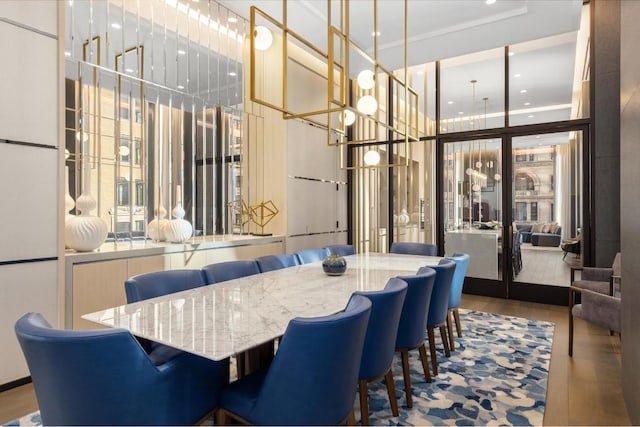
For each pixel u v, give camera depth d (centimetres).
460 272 362
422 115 640
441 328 341
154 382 149
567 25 502
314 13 475
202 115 475
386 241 674
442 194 621
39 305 289
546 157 543
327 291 255
